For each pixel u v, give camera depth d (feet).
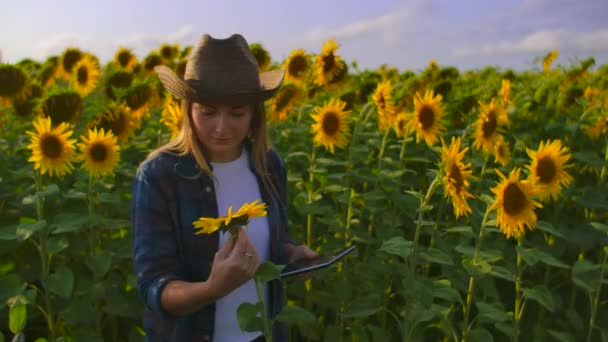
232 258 5.57
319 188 15.23
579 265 11.35
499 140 14.55
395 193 12.91
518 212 9.71
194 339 6.93
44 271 11.11
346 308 12.68
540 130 19.84
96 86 21.97
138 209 6.65
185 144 6.85
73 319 10.68
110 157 12.16
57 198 13.83
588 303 14.94
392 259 12.41
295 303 13.87
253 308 6.42
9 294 9.95
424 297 9.36
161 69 7.06
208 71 6.51
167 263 6.51
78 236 13.32
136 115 16.49
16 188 14.75
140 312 11.37
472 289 10.68
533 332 13.26
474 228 13.41
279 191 7.87
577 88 20.56
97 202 12.65
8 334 12.38
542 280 15.31
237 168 7.26
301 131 17.25
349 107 18.35
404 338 10.27
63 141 11.66
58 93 14.19
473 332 10.43
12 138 17.06
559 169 11.26
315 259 7.61
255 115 7.31
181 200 6.72
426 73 22.97
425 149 18.25
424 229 12.85
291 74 19.45
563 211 17.35
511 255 13.69
